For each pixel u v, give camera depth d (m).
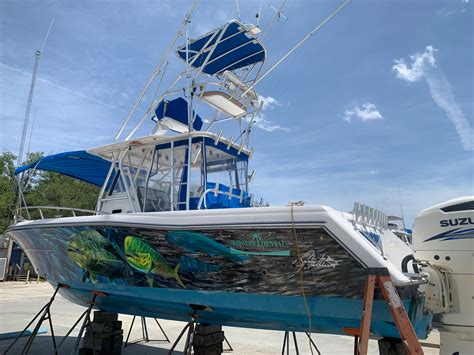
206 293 3.88
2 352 5.81
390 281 2.92
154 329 8.20
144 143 5.24
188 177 4.78
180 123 5.71
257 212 3.44
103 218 4.27
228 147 5.34
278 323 3.90
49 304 5.29
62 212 27.44
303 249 3.30
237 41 5.87
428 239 3.72
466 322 3.46
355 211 3.53
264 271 3.53
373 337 3.84
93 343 5.02
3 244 21.06
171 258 3.93
